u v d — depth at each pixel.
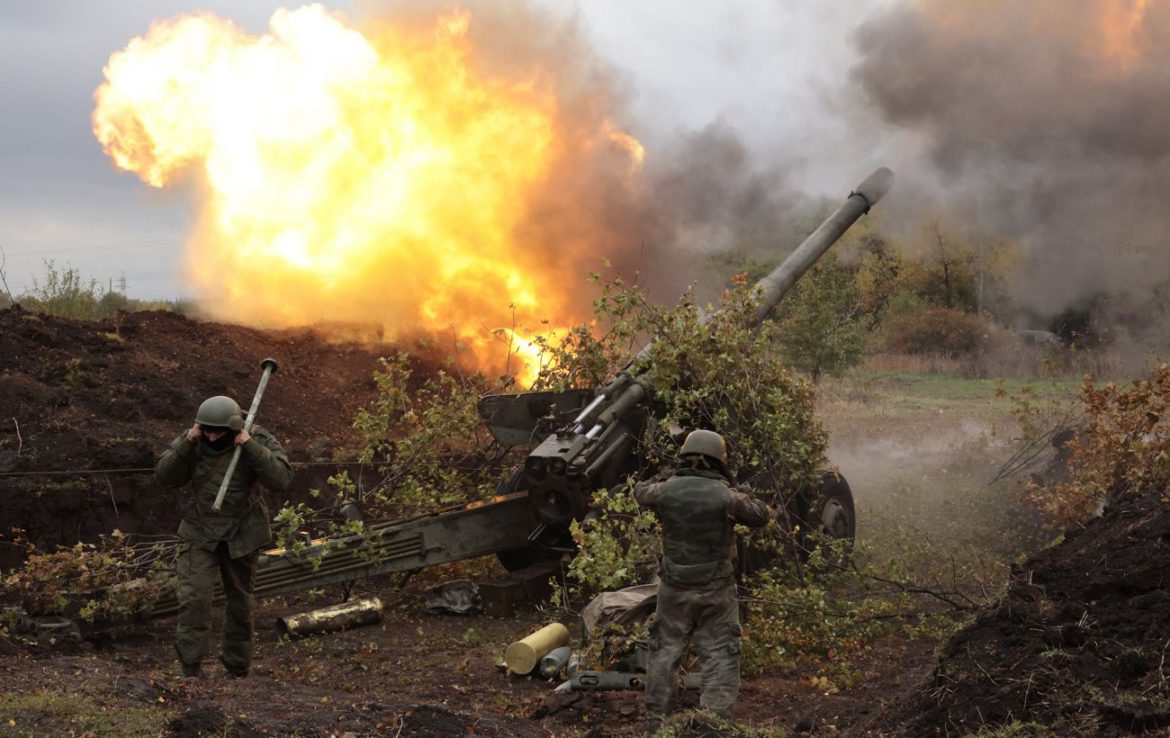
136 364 11.56
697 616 5.77
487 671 7.33
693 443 6.00
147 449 9.57
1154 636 5.39
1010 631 5.70
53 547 8.88
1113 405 9.55
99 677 5.54
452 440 11.30
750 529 8.00
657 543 7.68
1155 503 6.66
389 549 8.73
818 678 6.99
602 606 7.14
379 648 7.98
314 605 9.18
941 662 5.72
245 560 6.82
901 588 8.03
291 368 13.12
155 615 7.90
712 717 5.44
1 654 6.77
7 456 9.24
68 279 15.55
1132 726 4.79
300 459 10.80
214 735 4.80
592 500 8.64
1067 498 9.20
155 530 9.37
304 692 5.98
